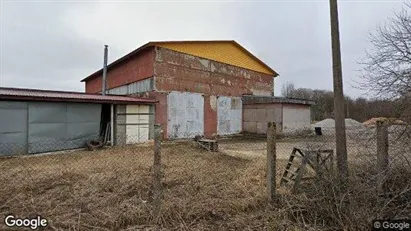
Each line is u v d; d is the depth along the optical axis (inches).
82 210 147.1
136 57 725.3
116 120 583.8
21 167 293.4
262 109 839.7
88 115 534.9
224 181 211.8
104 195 172.7
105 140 571.8
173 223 133.9
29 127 453.7
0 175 238.2
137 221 135.1
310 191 154.3
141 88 697.6
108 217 137.2
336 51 177.5
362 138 184.1
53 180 215.0
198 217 141.9
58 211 146.6
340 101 174.2
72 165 307.0
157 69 658.8
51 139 479.2
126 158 364.2
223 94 821.9
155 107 656.4
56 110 486.9
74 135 510.9
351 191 135.6
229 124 836.0
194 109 736.3
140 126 624.7
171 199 160.2
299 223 132.5
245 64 916.0
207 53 784.9
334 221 132.0
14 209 149.6
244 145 580.7
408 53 200.1
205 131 761.6
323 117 1749.5
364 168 159.0
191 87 731.4
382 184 139.4
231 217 144.3
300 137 679.1
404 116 171.8
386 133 158.7
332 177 142.5
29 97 442.3
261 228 131.8
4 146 426.0
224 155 405.1
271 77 1013.8
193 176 227.1
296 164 234.8
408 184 134.0
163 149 466.3
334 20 178.7
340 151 168.4
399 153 147.7
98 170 260.8
